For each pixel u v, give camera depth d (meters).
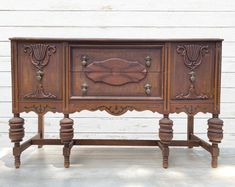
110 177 1.45
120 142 1.83
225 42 2.25
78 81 1.55
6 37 2.25
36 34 2.25
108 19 2.25
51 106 1.55
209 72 1.54
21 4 2.24
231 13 2.24
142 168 1.60
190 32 2.25
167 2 2.24
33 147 2.10
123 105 1.56
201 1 2.23
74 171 1.54
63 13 2.24
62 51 1.53
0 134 2.30
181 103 1.54
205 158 1.81
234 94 2.27
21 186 1.33
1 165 1.65
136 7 2.24
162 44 1.53
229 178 1.44
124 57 1.54
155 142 1.82
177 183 1.37
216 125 1.56
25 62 1.53
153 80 1.55
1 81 2.27
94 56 1.54
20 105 1.55
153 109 1.55
